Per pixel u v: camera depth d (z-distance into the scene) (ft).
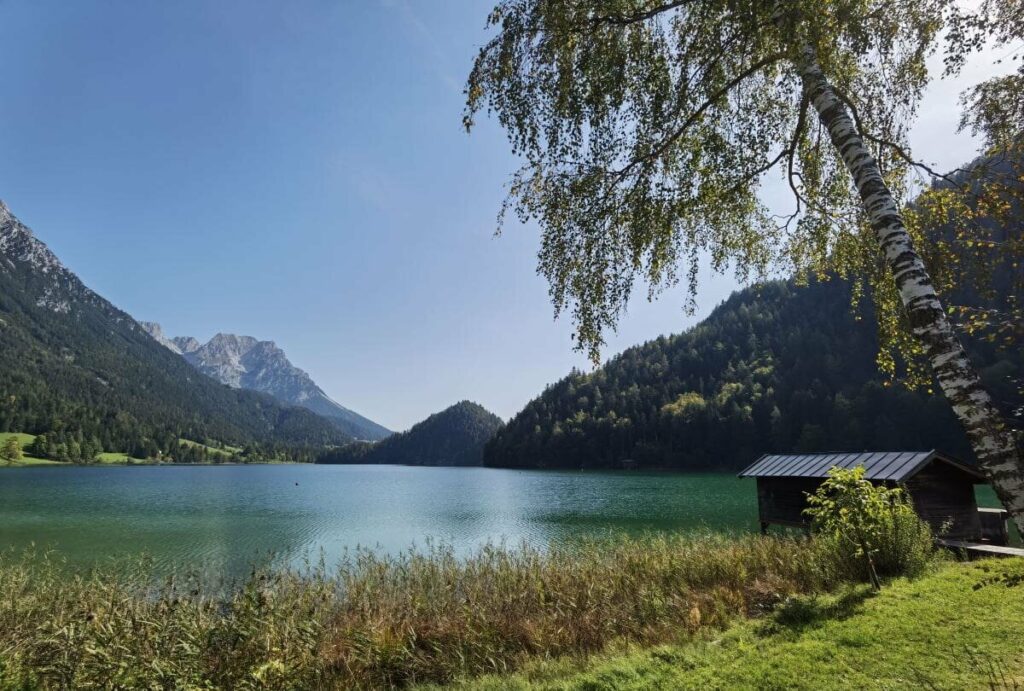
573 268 23.91
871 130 23.32
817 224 26.18
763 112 25.13
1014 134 19.99
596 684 20.86
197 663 22.80
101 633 24.31
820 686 18.24
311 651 25.71
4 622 29.37
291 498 208.13
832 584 33.40
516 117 22.53
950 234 21.89
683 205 24.06
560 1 20.62
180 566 70.28
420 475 441.27
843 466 63.41
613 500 172.45
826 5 18.35
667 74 23.41
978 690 16.60
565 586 35.65
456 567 41.70
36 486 249.14
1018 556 40.70
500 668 26.45
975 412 13.39
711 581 38.70
